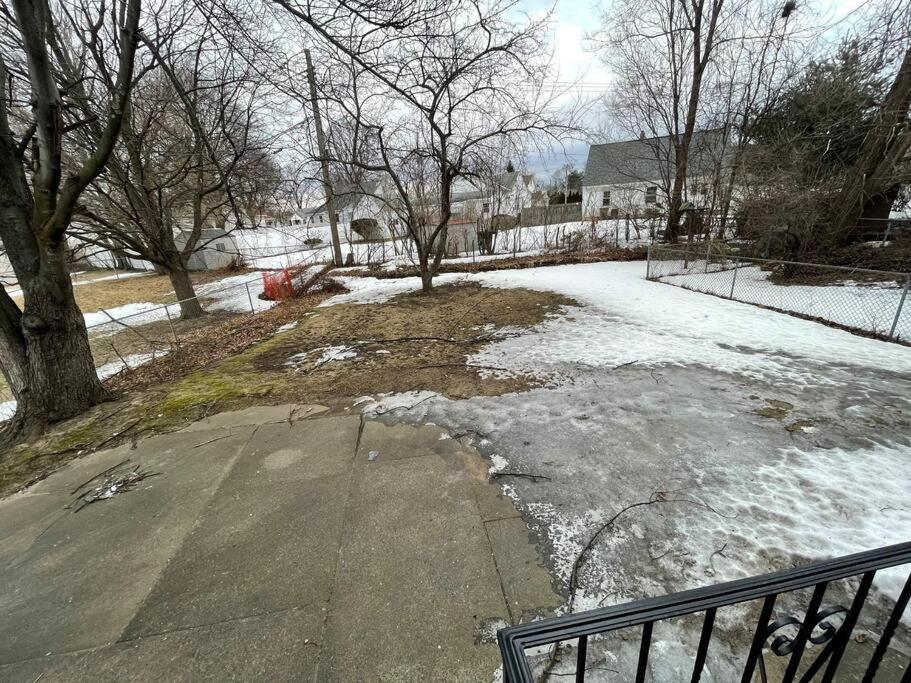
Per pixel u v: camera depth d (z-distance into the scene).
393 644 1.72
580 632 0.91
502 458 3.02
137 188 8.38
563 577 2.00
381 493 2.71
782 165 10.17
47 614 1.98
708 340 5.38
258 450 3.35
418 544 2.25
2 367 3.97
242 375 5.17
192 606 1.97
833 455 2.85
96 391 4.44
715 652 1.61
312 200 11.25
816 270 8.45
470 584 1.99
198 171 8.91
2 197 3.68
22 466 3.38
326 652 1.71
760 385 3.97
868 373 4.13
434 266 10.48
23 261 3.85
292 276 12.62
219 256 22.11
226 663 1.69
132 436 3.73
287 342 6.69
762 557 2.04
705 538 2.18
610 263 13.62
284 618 1.87
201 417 4.03
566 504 2.50
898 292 6.82
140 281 18.77
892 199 10.64
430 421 3.65
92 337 9.22
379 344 6.16
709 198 13.98
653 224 15.63
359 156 8.09
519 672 0.80
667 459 2.90
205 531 2.47
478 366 4.94
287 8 4.01
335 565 2.15
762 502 2.43
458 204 25.67
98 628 1.89
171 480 3.01
